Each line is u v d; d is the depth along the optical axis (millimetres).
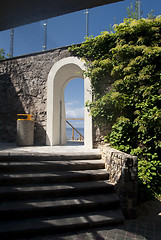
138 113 4031
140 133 4027
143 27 4477
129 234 2035
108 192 2752
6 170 2967
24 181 2727
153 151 3781
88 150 4238
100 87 5023
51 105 5691
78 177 2900
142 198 2984
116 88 4668
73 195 2607
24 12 2115
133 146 4090
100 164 3303
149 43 4496
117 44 4750
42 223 2061
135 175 2484
